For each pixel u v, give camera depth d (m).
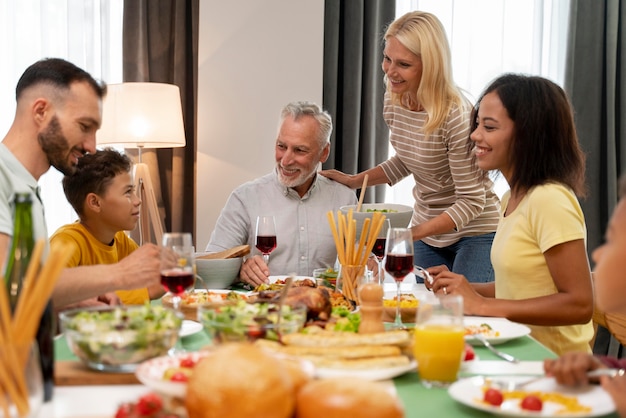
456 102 2.83
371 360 1.22
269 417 0.89
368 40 4.16
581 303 1.83
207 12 3.83
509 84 2.02
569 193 1.92
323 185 2.94
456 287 1.88
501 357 1.45
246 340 1.30
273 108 3.88
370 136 4.19
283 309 1.42
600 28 4.29
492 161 2.05
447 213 2.81
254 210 2.84
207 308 1.44
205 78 3.85
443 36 2.81
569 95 4.30
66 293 1.61
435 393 1.20
